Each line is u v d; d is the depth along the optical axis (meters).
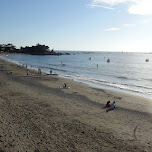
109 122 14.11
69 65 81.00
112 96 23.11
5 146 9.69
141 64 91.75
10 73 41.44
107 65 83.06
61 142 10.59
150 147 10.43
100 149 10.02
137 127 13.40
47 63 92.50
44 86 27.59
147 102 20.77
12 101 18.22
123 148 10.22
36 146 9.98
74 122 13.66
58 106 17.47
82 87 28.33
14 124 12.62
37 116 14.48
